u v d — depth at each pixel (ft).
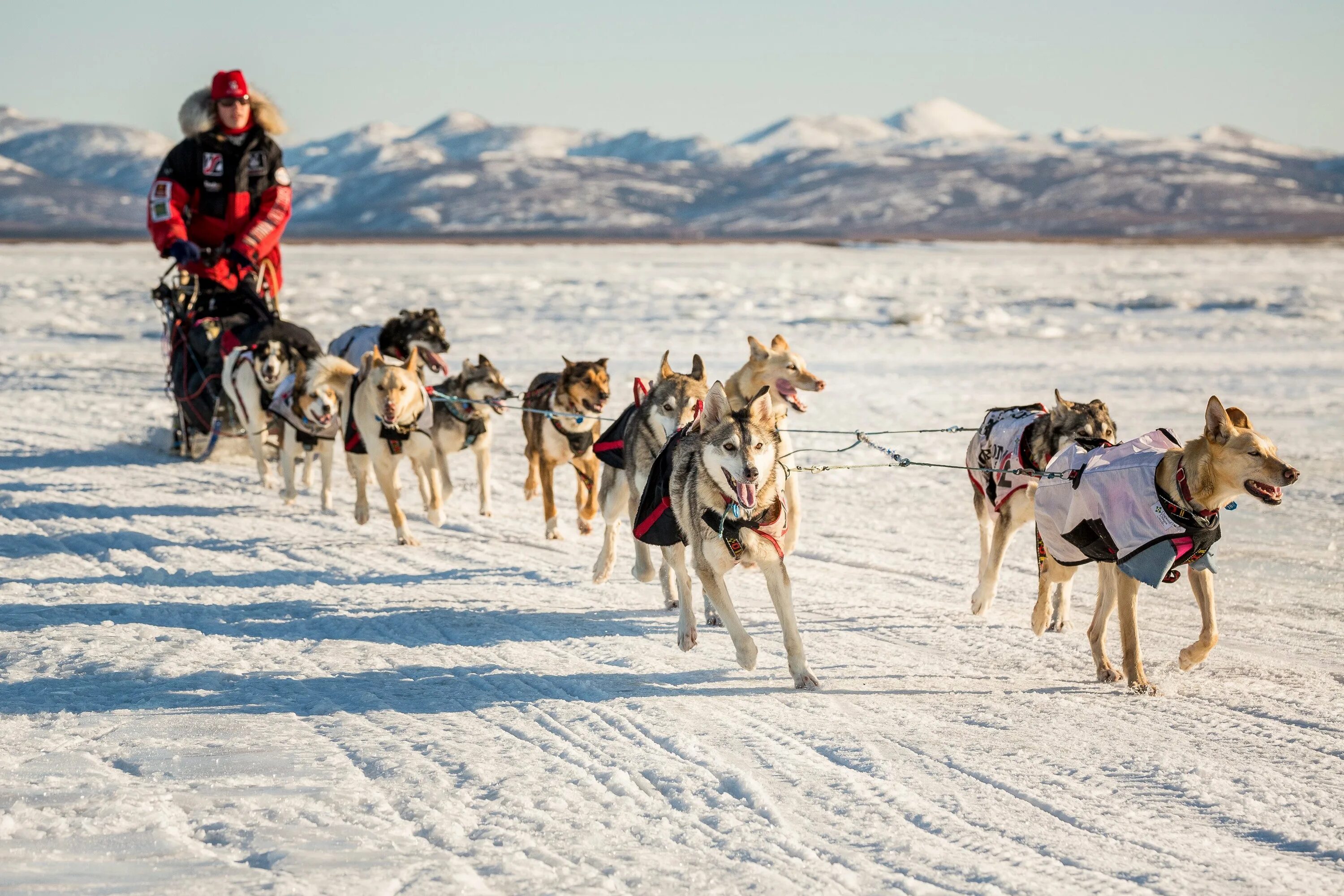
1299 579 27.78
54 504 38.37
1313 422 48.08
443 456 36.81
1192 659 20.38
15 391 62.80
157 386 65.00
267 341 41.34
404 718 19.06
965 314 99.30
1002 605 26.45
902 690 20.54
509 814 15.25
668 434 25.75
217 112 46.85
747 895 13.14
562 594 27.84
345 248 276.00
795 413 51.62
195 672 21.53
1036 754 17.37
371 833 14.62
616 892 13.17
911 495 38.75
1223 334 84.53
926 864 13.91
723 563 20.92
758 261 203.21
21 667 21.76
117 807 15.25
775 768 16.87
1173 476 19.52
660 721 18.88
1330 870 13.76
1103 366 67.67
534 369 66.80
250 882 13.26
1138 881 13.51
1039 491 21.68
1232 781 16.31
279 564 30.91
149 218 45.70
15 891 13.08
